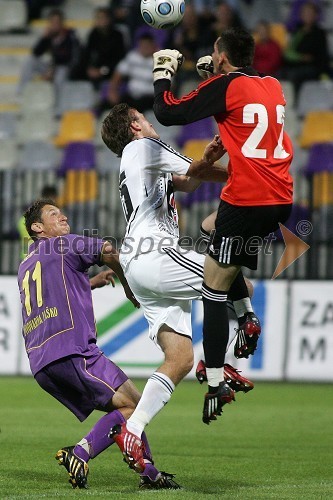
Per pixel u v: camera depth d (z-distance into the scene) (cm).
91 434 2009
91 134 6006
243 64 1998
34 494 1912
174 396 4053
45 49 6506
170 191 2086
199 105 1928
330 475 2280
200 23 5725
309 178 4453
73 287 2080
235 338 2216
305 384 4381
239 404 3784
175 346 2014
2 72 6956
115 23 6397
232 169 1923
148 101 5800
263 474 2286
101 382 2016
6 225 4725
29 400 3856
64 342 2039
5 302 4634
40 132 6234
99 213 4616
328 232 4444
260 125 1917
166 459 2534
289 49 5838
